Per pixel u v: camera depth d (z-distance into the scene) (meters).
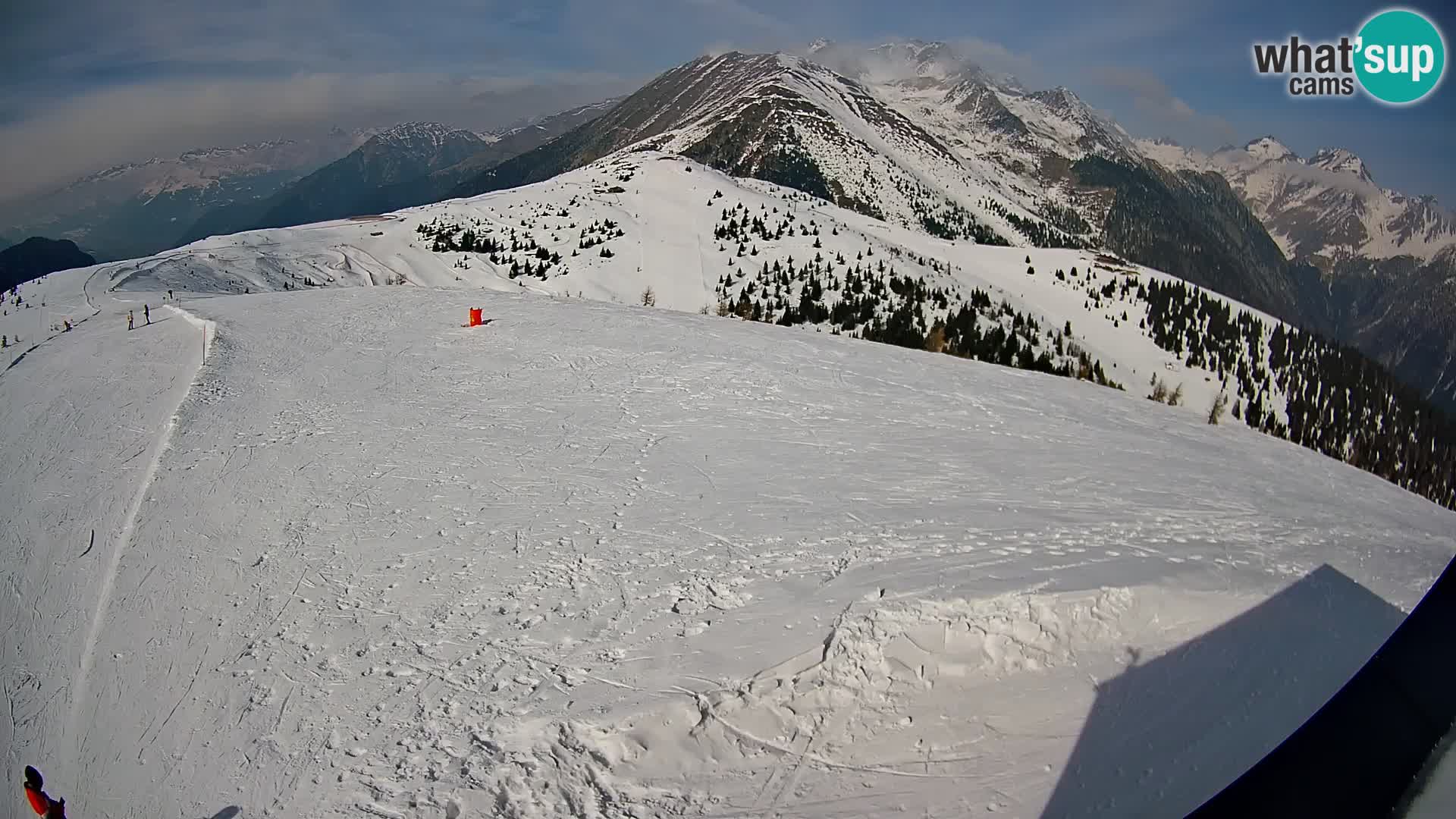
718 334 32.25
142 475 19.47
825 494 16.06
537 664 10.73
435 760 9.17
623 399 23.55
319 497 17.12
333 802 8.71
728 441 19.78
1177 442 22.02
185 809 9.05
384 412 22.67
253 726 10.23
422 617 12.23
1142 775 8.18
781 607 11.26
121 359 31.30
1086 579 10.78
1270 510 15.74
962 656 9.91
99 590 14.43
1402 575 12.12
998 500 15.59
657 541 14.11
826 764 8.80
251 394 24.64
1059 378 30.78
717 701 9.45
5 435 23.16
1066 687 9.44
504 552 14.11
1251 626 10.20
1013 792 8.20
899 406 23.28
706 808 8.36
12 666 12.54
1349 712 5.36
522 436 20.44
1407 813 4.66
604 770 8.87
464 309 37.31
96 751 10.34
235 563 14.60
